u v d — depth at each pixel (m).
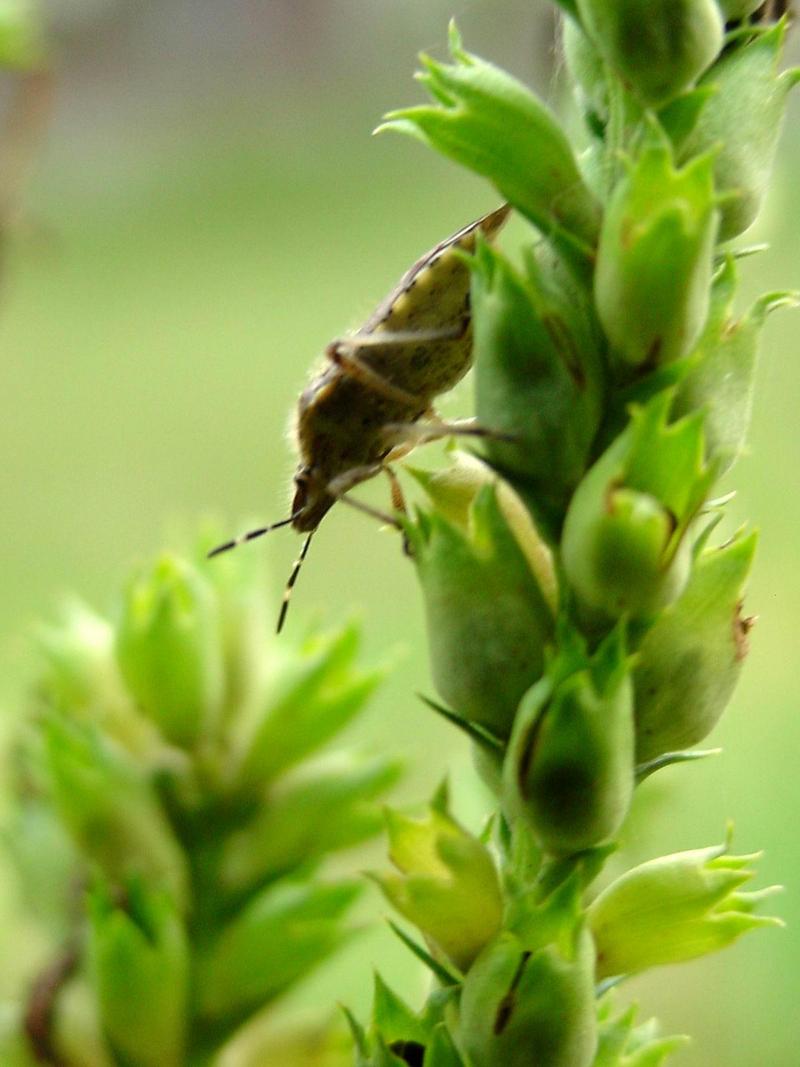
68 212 0.49
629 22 0.10
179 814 0.12
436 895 0.10
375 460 0.14
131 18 0.51
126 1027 0.12
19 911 0.12
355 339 0.14
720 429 0.10
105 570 0.33
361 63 0.51
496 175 0.10
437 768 0.19
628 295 0.10
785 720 0.22
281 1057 0.12
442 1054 0.10
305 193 0.48
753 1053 0.18
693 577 0.10
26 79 0.17
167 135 0.52
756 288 0.14
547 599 0.10
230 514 0.35
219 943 0.12
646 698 0.10
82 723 0.12
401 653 0.13
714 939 0.10
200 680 0.12
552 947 0.10
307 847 0.12
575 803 0.10
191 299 0.44
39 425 0.38
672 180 0.10
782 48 0.10
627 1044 0.11
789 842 0.20
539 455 0.10
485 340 0.10
